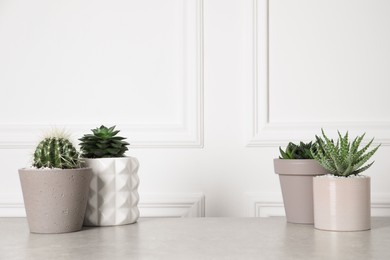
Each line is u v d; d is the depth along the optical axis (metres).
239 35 1.87
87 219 1.34
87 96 1.88
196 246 1.10
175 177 1.86
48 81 1.89
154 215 1.86
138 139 1.86
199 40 1.86
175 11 1.89
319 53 1.87
